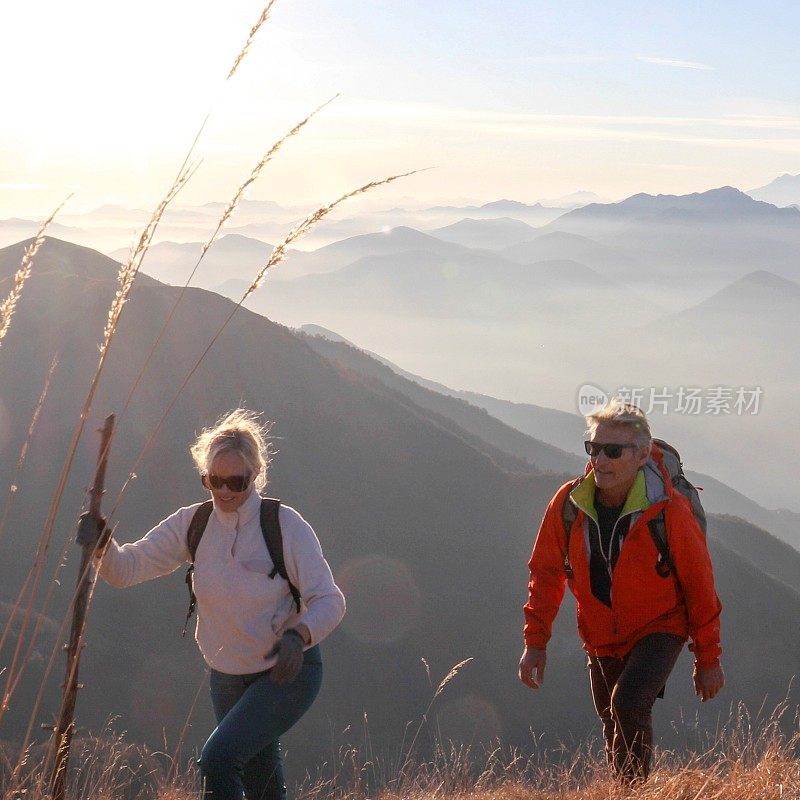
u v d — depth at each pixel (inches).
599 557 185.0
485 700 3051.2
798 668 3373.5
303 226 106.2
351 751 207.9
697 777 158.2
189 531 161.8
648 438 178.2
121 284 104.8
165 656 2891.2
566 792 177.5
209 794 142.1
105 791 147.2
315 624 147.9
